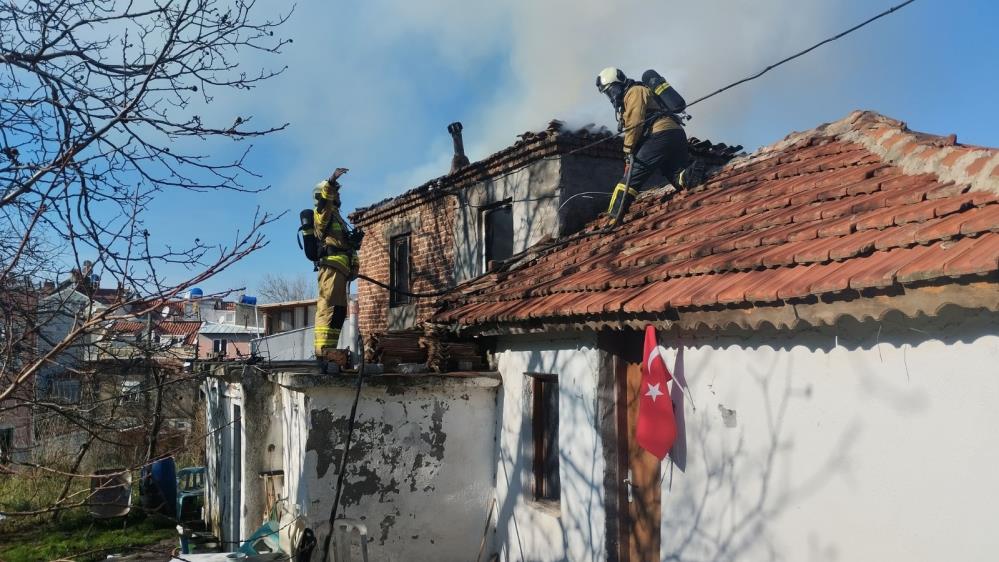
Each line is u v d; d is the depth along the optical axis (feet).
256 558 21.12
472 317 22.62
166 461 41.52
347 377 21.94
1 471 12.41
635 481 18.53
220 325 68.03
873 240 11.83
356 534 21.70
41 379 14.99
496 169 32.04
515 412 23.25
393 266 41.01
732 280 13.93
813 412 12.60
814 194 17.25
